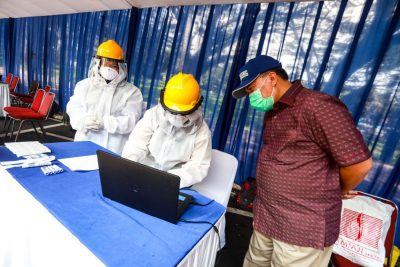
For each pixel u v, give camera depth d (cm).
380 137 193
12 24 569
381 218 126
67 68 466
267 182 101
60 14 462
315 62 224
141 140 134
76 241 69
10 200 92
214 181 142
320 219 90
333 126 81
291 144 93
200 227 86
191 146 129
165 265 64
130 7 351
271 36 246
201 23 291
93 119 161
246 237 193
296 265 97
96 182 107
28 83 555
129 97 177
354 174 86
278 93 101
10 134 349
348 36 206
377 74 194
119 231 75
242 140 271
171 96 110
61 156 130
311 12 224
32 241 81
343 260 128
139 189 82
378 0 192
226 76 275
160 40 329
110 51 159
